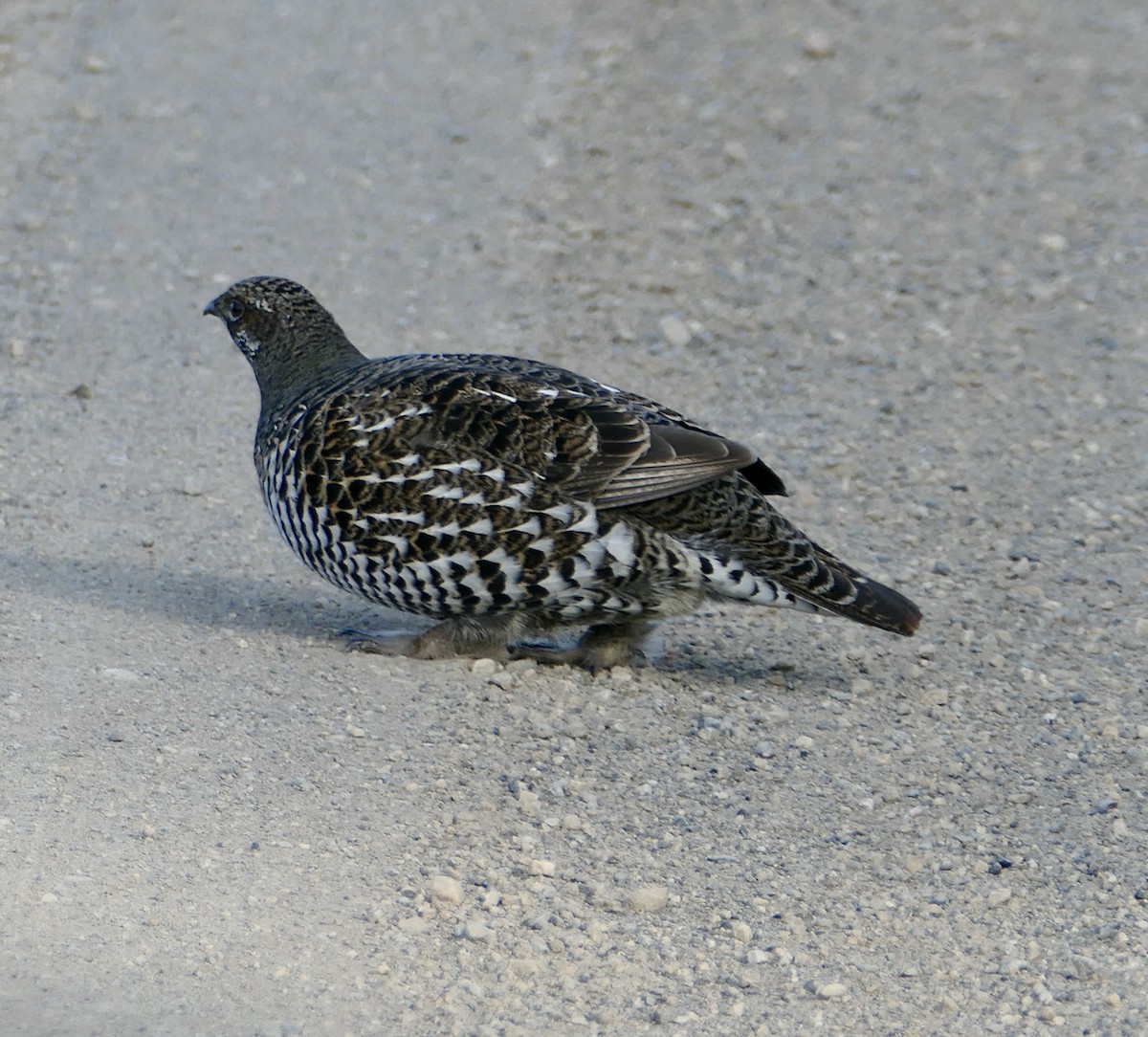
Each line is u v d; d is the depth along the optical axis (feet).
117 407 72.54
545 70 113.91
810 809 43.62
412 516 47.83
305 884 38.81
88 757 43.62
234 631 52.95
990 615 56.90
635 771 45.14
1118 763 46.52
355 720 46.88
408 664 50.83
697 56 116.37
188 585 57.06
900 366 78.48
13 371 75.46
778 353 80.23
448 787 43.65
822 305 84.69
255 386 76.18
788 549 48.70
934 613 57.11
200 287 85.30
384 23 121.29
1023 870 41.04
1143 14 123.34
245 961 35.65
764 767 45.70
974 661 53.47
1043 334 81.00
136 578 57.11
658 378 77.87
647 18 123.44
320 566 50.80
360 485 48.14
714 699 50.01
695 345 81.10
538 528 47.29
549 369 50.78
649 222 93.66
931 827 43.01
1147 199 94.73
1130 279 85.92
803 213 94.27
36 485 64.34
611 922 38.24
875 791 44.73
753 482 51.52
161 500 64.18
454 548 47.83
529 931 37.70
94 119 103.55
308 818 41.63
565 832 41.93
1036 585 59.16
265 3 124.06
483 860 40.40
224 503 64.54
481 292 85.76
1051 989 36.19
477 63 114.73
